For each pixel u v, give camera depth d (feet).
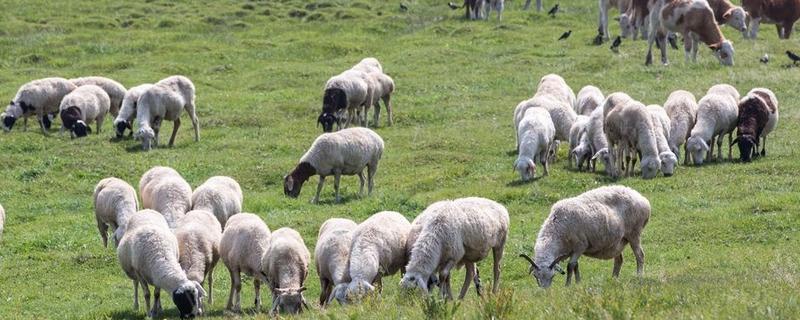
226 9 206.08
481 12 199.41
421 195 103.60
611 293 56.54
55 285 83.51
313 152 102.94
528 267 81.87
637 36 180.14
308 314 62.39
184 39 186.70
